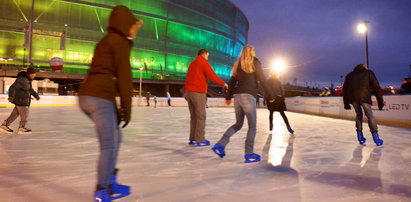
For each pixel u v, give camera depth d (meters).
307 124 8.54
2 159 3.12
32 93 5.46
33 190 2.05
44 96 23.09
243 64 3.03
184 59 54.91
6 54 38.75
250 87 3.06
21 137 4.91
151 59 50.00
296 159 3.28
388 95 9.28
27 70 5.24
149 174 2.55
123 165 2.90
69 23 42.84
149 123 8.39
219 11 61.53
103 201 1.66
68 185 2.18
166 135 5.47
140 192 2.04
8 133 5.39
